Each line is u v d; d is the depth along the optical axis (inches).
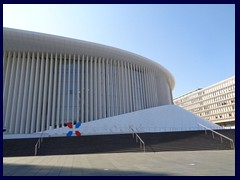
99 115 1165.1
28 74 1112.2
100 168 346.0
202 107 3479.3
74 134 929.5
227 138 699.4
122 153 596.4
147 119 1102.4
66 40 1136.2
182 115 1163.3
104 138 740.7
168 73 1784.0
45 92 1106.1
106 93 1238.3
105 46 1236.5
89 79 1218.6
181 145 671.1
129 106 1300.4
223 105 3051.2
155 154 549.6
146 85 1457.9
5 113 1042.1
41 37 1090.1
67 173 307.9
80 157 524.4
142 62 1434.5
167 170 311.3
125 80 1328.7
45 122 1081.4
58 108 1104.2
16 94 1069.8
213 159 422.3
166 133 795.4
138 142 703.1
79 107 1144.2
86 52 1225.4
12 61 1112.2
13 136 877.8
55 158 514.0
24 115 1049.5
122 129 1036.5
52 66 1165.7
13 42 1074.1
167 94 1800.0
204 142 699.4
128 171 311.7
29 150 629.3
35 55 1164.5
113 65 1316.4
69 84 1167.6
